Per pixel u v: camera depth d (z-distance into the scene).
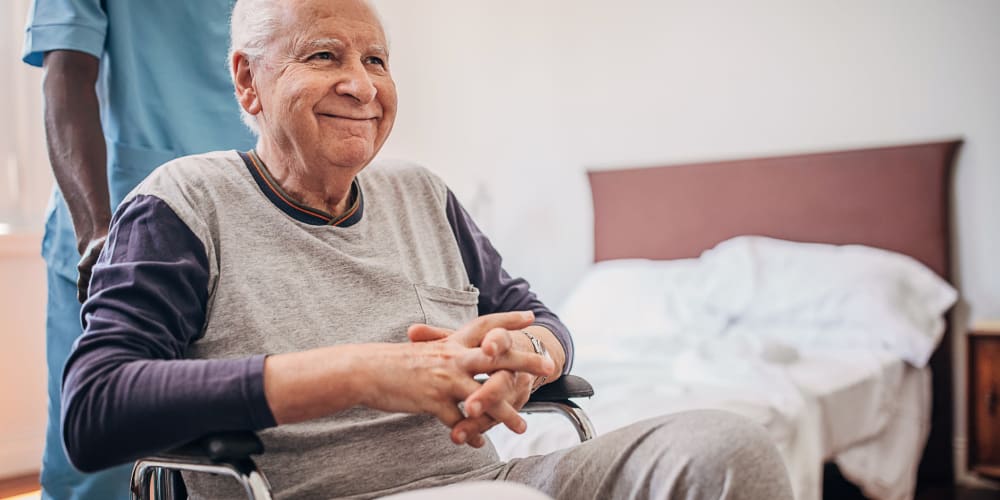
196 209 1.12
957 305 3.18
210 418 0.88
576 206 4.12
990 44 3.13
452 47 4.43
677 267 3.51
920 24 3.26
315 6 1.15
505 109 4.28
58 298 1.63
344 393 0.92
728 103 3.70
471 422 0.99
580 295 3.56
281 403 0.90
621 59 3.97
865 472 2.56
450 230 1.39
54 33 1.48
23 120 3.52
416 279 1.28
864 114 3.38
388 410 0.96
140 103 1.65
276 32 1.14
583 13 4.06
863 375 2.58
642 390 2.13
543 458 1.13
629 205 3.91
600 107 4.04
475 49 4.36
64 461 1.61
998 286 3.12
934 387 3.11
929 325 2.98
